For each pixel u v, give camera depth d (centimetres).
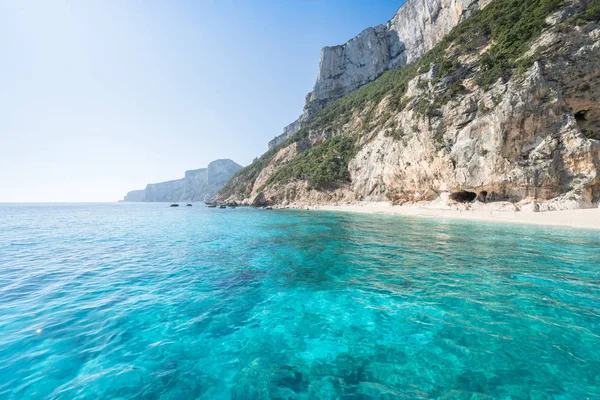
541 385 393
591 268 949
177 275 956
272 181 7531
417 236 1680
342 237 1719
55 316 627
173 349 503
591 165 2305
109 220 3344
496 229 1850
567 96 2545
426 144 3522
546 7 2923
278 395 388
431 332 551
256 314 648
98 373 432
